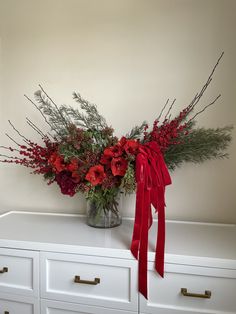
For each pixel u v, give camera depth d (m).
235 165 1.25
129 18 1.34
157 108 1.32
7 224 1.25
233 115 1.24
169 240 1.04
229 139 1.22
